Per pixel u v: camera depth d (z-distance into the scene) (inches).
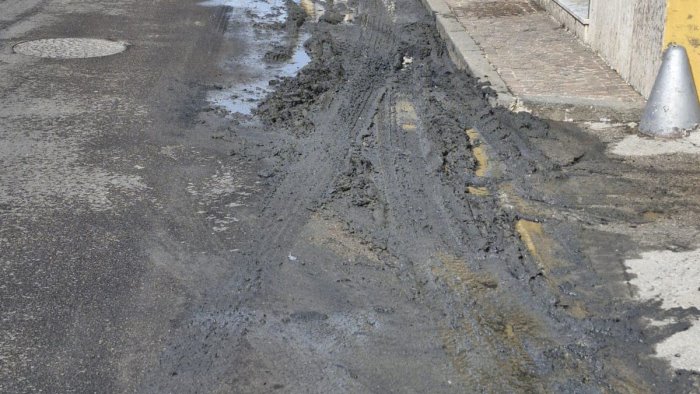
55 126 354.9
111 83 416.2
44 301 224.1
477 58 445.1
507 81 406.3
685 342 203.2
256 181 301.4
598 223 266.2
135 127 355.6
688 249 248.4
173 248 252.7
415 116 370.3
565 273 236.7
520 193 289.9
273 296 226.8
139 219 271.3
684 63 334.6
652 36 365.4
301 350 203.3
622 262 241.4
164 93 402.0
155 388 189.2
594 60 442.9
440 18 550.3
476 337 207.8
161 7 597.9
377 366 197.0
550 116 366.6
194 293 228.2
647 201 281.4
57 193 289.7
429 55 488.4
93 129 352.2
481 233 260.1
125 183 298.7
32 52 470.0
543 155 323.0
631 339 205.2
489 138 343.6
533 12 565.6
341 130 352.5
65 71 434.9
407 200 283.7
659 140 335.9
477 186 297.3
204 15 576.7
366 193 289.6
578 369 194.4
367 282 233.8
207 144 337.7
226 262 244.5
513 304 221.8
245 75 436.1
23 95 395.2
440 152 325.4
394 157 322.0
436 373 194.1
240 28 542.3
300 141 340.8
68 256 247.4
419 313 218.7
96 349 203.6
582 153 325.1
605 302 221.6
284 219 271.3
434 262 243.3
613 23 423.5
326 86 416.5
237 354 201.8
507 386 189.0
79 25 537.3
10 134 344.5
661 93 337.1
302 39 518.0
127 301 224.2
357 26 557.0
